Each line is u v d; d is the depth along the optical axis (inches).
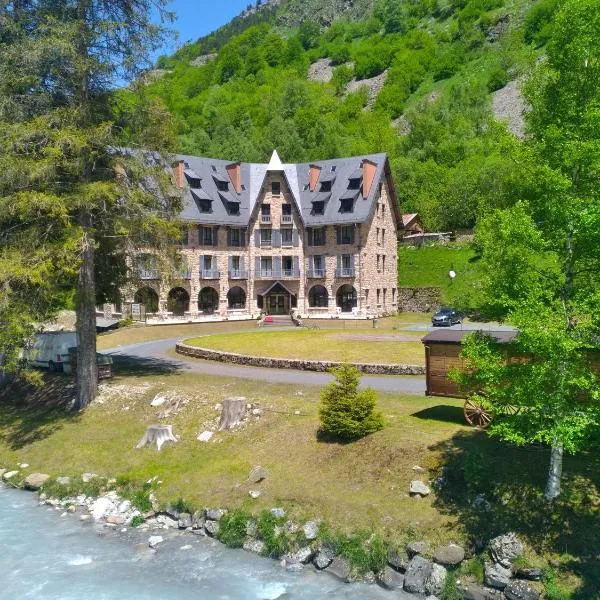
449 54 5930.1
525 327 485.1
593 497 523.8
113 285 1192.8
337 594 508.7
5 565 570.6
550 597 462.9
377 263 2341.3
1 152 862.5
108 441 861.2
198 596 510.3
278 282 2393.0
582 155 482.6
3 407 1089.4
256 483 676.1
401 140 4057.6
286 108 4448.8
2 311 847.1
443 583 498.6
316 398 895.1
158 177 983.6
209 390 960.9
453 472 598.5
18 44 863.7
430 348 712.4
